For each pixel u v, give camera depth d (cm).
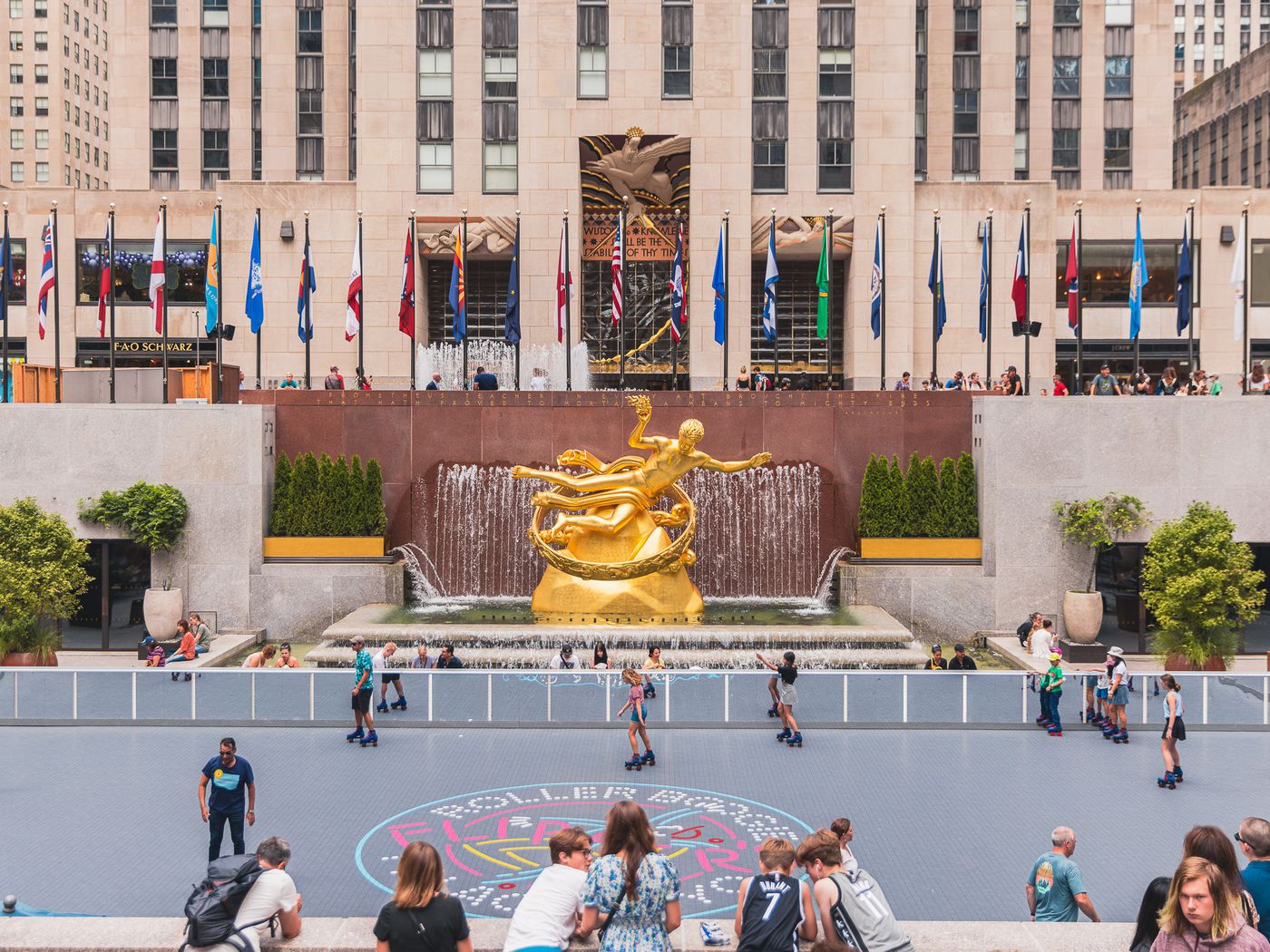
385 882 1330
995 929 1005
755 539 3145
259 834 1492
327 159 5778
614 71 4238
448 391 3162
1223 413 2891
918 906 1276
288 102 5784
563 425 3153
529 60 4231
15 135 10056
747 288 4256
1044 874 1095
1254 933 760
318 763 1812
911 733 2014
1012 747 1928
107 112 11194
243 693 2062
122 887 1323
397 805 1606
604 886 867
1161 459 2900
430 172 4316
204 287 4525
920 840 1482
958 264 4366
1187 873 772
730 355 4272
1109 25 5825
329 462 3053
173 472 2964
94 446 2947
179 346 4522
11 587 2519
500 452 3159
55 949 989
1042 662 2544
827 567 3130
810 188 4312
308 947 996
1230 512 2892
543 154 4244
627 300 4381
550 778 1736
